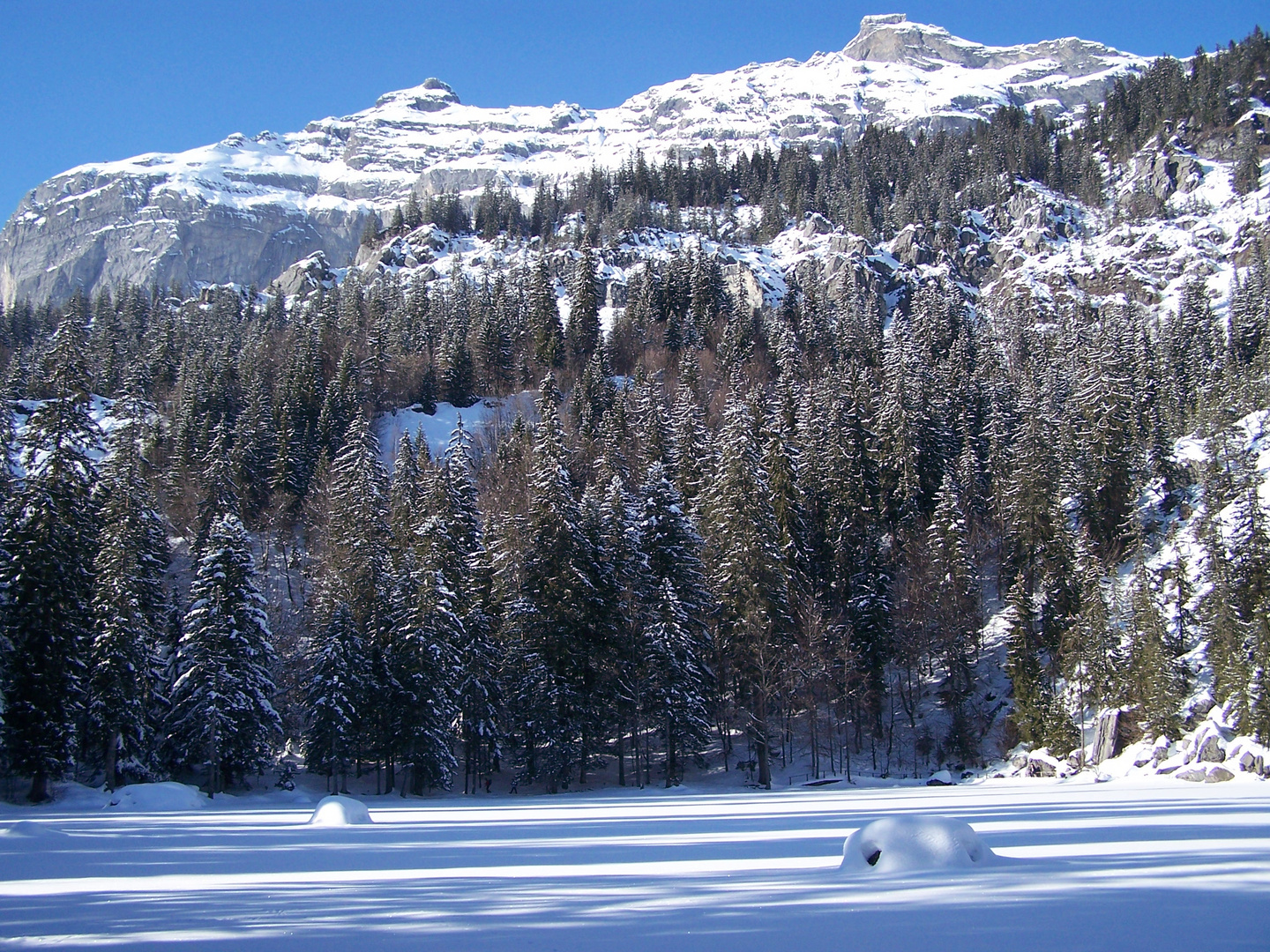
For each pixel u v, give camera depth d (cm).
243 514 7644
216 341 11600
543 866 1199
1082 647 5075
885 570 5703
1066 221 17775
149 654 4678
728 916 739
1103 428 6275
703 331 11894
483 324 11606
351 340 11300
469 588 5184
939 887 831
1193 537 5716
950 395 8175
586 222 18162
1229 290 13812
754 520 4994
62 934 729
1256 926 621
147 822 2381
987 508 7056
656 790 4462
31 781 4178
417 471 7188
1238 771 3872
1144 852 1099
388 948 655
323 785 5091
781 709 5431
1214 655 4547
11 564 4022
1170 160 18562
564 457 6028
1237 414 7381
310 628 5478
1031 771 4794
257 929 739
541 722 4653
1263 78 19850
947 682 5775
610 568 5053
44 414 4312
